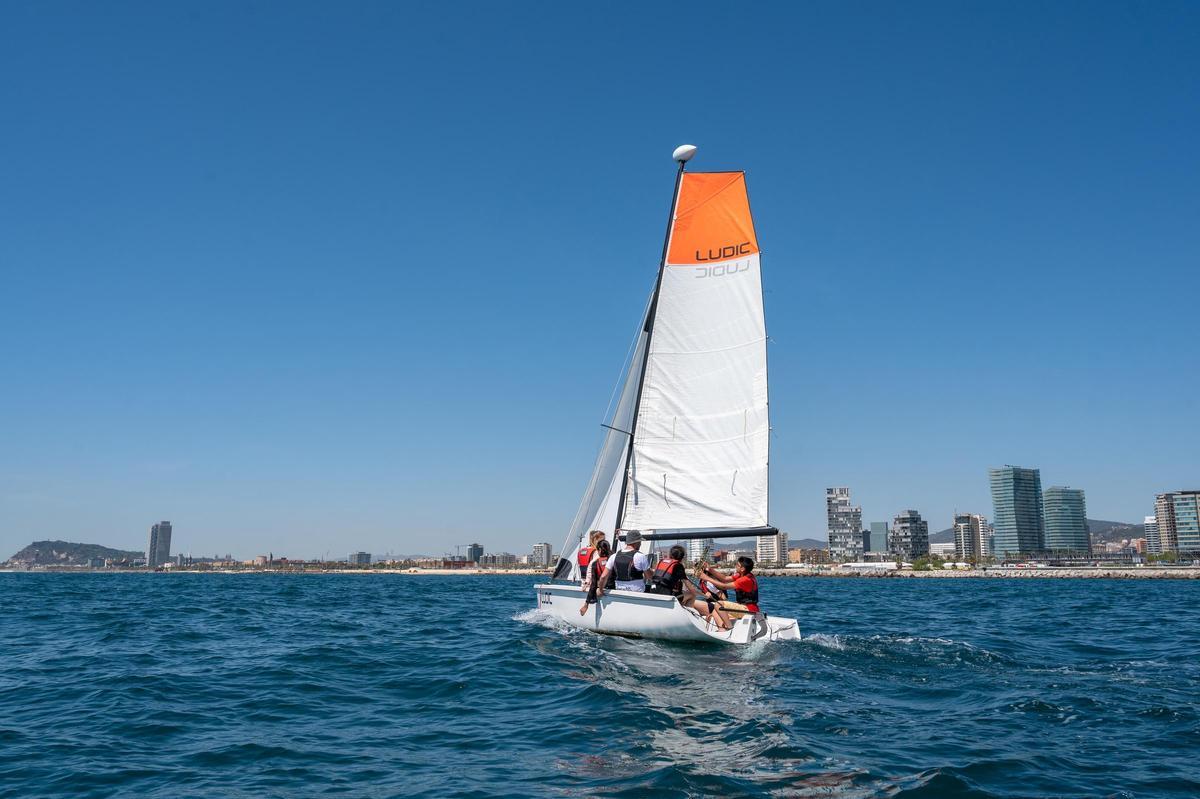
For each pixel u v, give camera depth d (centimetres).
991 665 1415
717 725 977
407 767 834
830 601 4503
